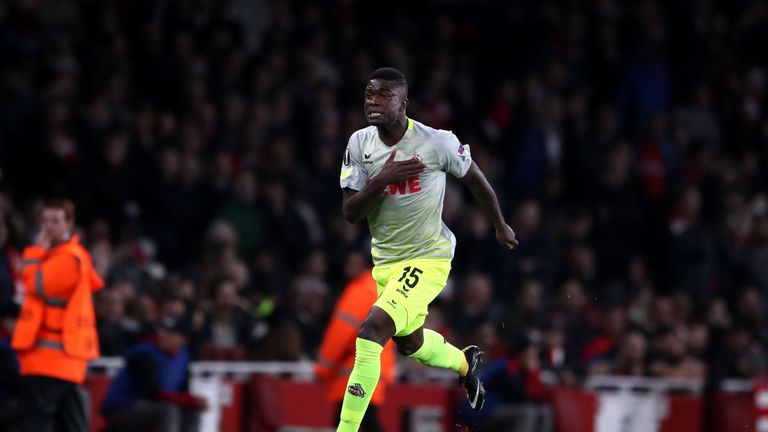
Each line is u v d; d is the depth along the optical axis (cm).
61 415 3325
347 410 2602
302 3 6331
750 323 5366
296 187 5262
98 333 3800
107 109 5150
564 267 5456
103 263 4131
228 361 4031
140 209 4925
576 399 4350
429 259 2683
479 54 6712
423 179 2634
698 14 7356
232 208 4969
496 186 5731
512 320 4469
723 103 6925
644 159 6222
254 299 4366
